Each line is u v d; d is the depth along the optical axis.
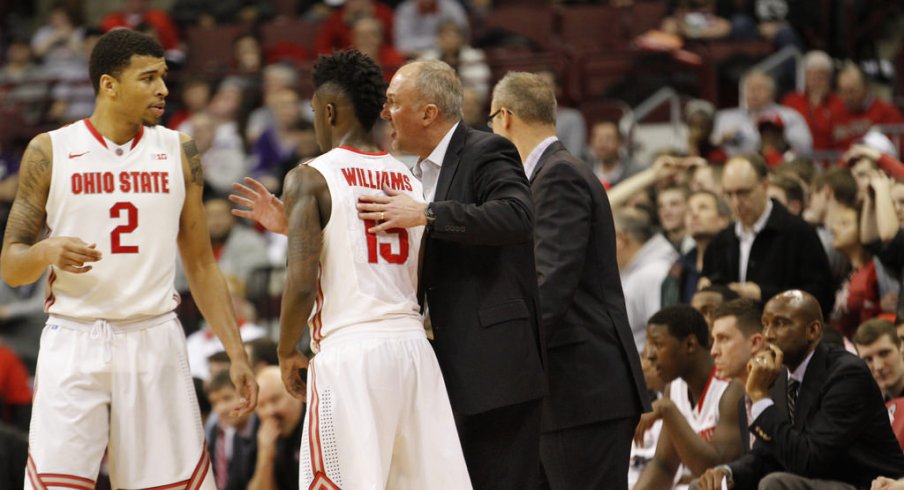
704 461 14.91
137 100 12.34
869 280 18.48
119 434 12.36
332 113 11.88
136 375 12.36
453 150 12.09
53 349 12.29
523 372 11.83
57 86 36.03
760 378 14.13
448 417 11.56
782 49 32.78
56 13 39.06
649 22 36.09
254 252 26.95
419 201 11.95
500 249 11.93
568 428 12.91
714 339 15.72
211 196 30.61
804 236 18.67
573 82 33.12
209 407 20.16
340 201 11.45
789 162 22.53
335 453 11.21
